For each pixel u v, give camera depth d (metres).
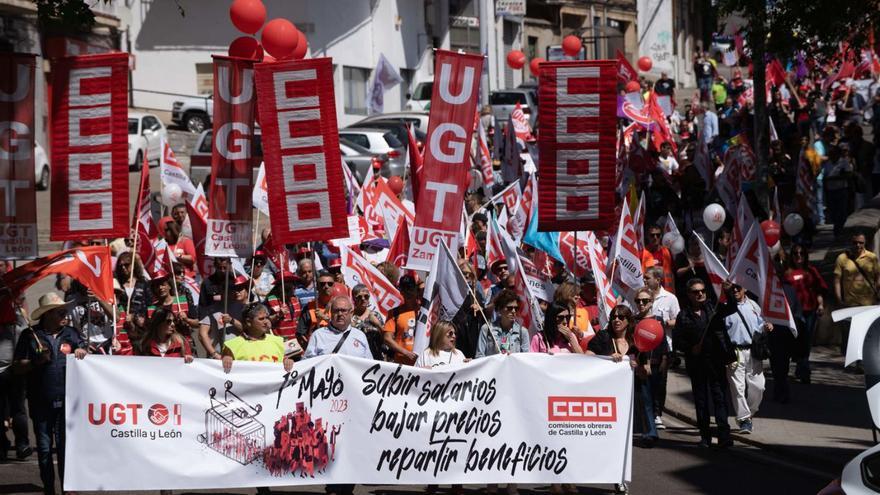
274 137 17.44
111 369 14.85
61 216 16.64
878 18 30.17
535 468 15.60
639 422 19.41
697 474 17.34
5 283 16.45
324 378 15.23
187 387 14.97
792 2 29.56
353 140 44.34
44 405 15.45
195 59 62.84
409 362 17.78
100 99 16.53
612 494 16.30
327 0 63.53
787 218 27.48
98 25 56.38
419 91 65.62
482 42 52.84
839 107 54.84
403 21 68.50
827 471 17.58
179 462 14.92
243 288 19.00
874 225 31.47
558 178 19.03
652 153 38.12
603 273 20.31
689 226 33.41
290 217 17.56
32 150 16.59
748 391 19.69
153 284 18.62
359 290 18.08
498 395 15.57
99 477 14.80
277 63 17.30
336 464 15.25
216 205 17.55
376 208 24.08
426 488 16.64
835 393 22.70
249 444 15.06
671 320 20.89
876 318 14.46
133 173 49.03
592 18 87.44
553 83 18.84
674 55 97.69
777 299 19.38
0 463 17.73
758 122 32.44
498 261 19.36
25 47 49.91
